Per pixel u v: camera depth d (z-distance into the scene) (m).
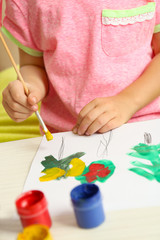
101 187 0.43
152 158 0.49
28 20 0.87
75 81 0.82
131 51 0.81
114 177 0.45
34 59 0.94
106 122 0.62
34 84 0.86
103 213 0.37
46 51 0.87
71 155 0.55
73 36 0.80
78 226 0.37
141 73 0.82
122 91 0.76
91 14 0.79
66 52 0.81
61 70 0.82
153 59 0.83
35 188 0.47
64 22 0.80
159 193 0.40
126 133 0.59
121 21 0.78
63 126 0.85
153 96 0.77
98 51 0.79
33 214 0.35
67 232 0.36
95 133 0.62
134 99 0.73
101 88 0.80
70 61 0.81
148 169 0.46
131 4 0.80
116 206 0.39
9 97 0.72
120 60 0.81
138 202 0.39
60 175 0.49
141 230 0.34
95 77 0.79
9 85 0.73
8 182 0.50
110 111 0.66
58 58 0.82
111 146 0.55
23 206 0.37
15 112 0.72
